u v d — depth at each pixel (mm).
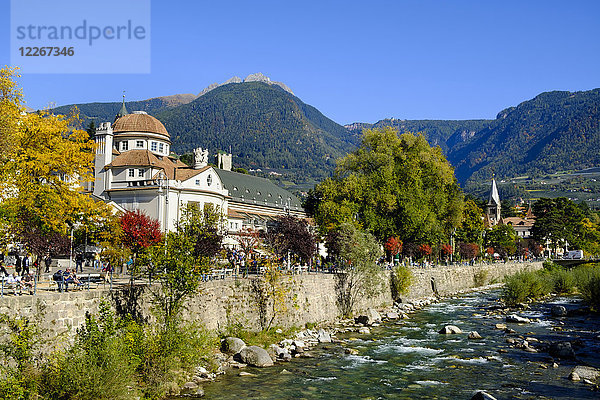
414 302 75688
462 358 40938
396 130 88438
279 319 48844
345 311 61094
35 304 27062
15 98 38312
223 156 147875
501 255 150750
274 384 33188
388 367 38031
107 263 46469
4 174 37625
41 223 40031
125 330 30703
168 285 35531
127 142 87500
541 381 34188
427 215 82438
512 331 51750
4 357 24875
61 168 41438
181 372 32031
